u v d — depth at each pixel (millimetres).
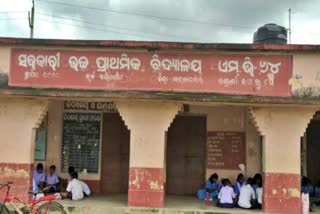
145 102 10836
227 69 10555
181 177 13328
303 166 13172
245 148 12945
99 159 13281
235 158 12977
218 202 11391
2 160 10938
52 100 12312
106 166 13297
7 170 10906
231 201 11273
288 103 10258
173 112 10828
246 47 10469
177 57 10648
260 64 10516
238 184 11898
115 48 10727
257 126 10711
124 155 13320
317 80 10352
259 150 12883
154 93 10508
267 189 10547
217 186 12320
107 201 11555
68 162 13297
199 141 13352
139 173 10727
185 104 11781
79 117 13406
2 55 10883
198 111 13172
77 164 13305
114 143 13344
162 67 10648
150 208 10586
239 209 11102
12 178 10883
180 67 10633
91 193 12992
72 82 10750
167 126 10805
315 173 13164
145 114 10836
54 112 13383
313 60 10414
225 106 12188
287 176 10531
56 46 10805
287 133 10625
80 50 10805
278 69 10469
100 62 10758
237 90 10500
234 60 10570
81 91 10617
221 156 13039
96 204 11031
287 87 10414
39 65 10828
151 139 10789
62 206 9922
